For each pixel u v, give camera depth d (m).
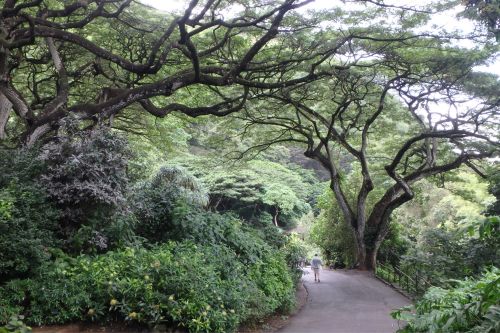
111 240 8.62
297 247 16.33
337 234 24.30
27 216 7.29
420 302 4.30
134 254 8.08
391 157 24.56
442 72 16.69
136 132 21.66
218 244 10.65
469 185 29.16
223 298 8.24
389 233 23.80
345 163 39.41
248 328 9.12
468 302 3.87
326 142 21.06
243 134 22.36
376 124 22.55
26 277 7.02
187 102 19.53
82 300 6.83
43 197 7.84
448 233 16.14
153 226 10.27
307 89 17.97
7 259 6.74
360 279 18.86
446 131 19.12
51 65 16.39
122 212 8.78
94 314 6.82
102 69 15.08
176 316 7.17
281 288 11.35
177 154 25.69
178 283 7.53
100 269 7.29
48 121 10.90
